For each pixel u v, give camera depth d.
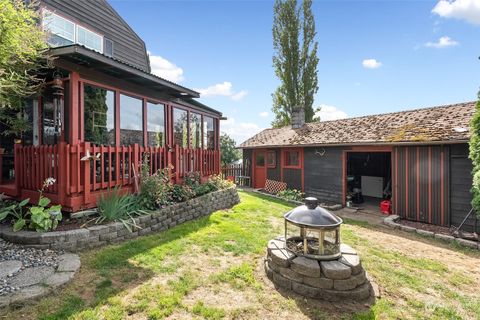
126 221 4.71
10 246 3.84
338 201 9.90
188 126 8.46
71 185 4.60
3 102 4.46
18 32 4.02
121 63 5.04
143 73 5.63
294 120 13.83
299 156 11.53
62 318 2.43
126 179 5.67
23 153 5.26
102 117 5.49
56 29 7.59
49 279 3.00
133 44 10.95
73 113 4.68
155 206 5.63
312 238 3.85
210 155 9.40
